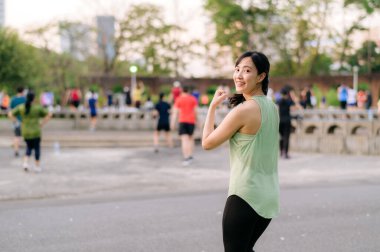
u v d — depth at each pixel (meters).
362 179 9.77
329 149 14.48
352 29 44.59
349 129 15.52
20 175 10.05
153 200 7.66
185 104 11.88
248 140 2.82
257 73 2.89
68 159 12.78
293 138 15.20
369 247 5.15
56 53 43.88
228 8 45.44
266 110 2.85
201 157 13.43
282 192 8.31
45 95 24.73
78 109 23.58
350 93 22.45
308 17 44.56
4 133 19.05
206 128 2.99
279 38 46.53
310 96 22.78
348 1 43.16
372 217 6.51
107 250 5.00
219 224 6.10
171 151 14.84
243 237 2.85
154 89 40.16
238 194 2.84
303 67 49.03
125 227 5.93
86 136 17.64
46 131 20.27
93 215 6.59
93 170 10.88
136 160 12.70
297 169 11.18
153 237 5.49
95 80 38.59
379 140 13.86
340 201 7.54
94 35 44.59
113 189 8.65
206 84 41.75
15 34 34.34
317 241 5.37
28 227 5.95
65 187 8.76
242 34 46.28
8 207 7.15
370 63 48.50
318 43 45.66
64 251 4.97
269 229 5.88
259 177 2.85
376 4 42.69
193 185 9.09
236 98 3.04
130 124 21.92
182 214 6.65
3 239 5.43
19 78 34.22
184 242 5.29
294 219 6.38
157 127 14.48
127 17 43.31
